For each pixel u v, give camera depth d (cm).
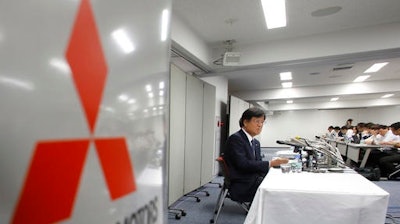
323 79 620
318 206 121
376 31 327
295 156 224
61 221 30
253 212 135
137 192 42
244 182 204
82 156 33
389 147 479
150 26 46
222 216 260
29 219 27
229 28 340
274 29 342
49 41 29
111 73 37
